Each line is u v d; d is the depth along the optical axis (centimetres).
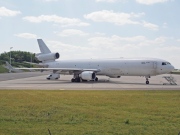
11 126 1446
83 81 6044
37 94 2981
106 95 2875
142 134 1281
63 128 1399
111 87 4169
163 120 1600
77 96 2775
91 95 2870
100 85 4688
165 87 4184
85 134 1279
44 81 6138
